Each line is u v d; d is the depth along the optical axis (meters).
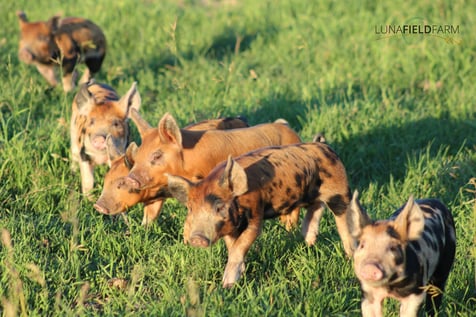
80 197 23.12
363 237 14.74
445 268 16.62
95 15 42.94
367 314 15.47
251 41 39.81
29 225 20.66
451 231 16.86
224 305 16.88
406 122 28.50
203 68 35.22
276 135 21.41
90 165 23.83
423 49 35.25
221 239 19.91
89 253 19.94
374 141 27.59
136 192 20.05
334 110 28.33
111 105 24.09
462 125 28.69
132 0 45.97
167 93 32.47
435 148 27.41
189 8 46.78
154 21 42.44
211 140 20.23
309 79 33.00
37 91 31.47
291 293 18.20
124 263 19.72
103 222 21.27
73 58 33.81
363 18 41.59
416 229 14.73
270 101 30.11
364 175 25.88
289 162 18.55
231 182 17.06
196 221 17.02
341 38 38.81
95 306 17.94
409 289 15.05
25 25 33.38
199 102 29.77
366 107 29.03
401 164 26.06
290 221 20.95
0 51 36.59
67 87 32.53
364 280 14.66
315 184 19.11
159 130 19.77
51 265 19.14
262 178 17.97
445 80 33.38
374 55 36.22
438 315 16.88
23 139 24.86
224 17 44.22
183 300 16.34
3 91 29.89
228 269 17.89
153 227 21.25
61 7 44.72
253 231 17.86
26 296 17.33
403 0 43.72
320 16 42.66
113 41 39.66
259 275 18.94
